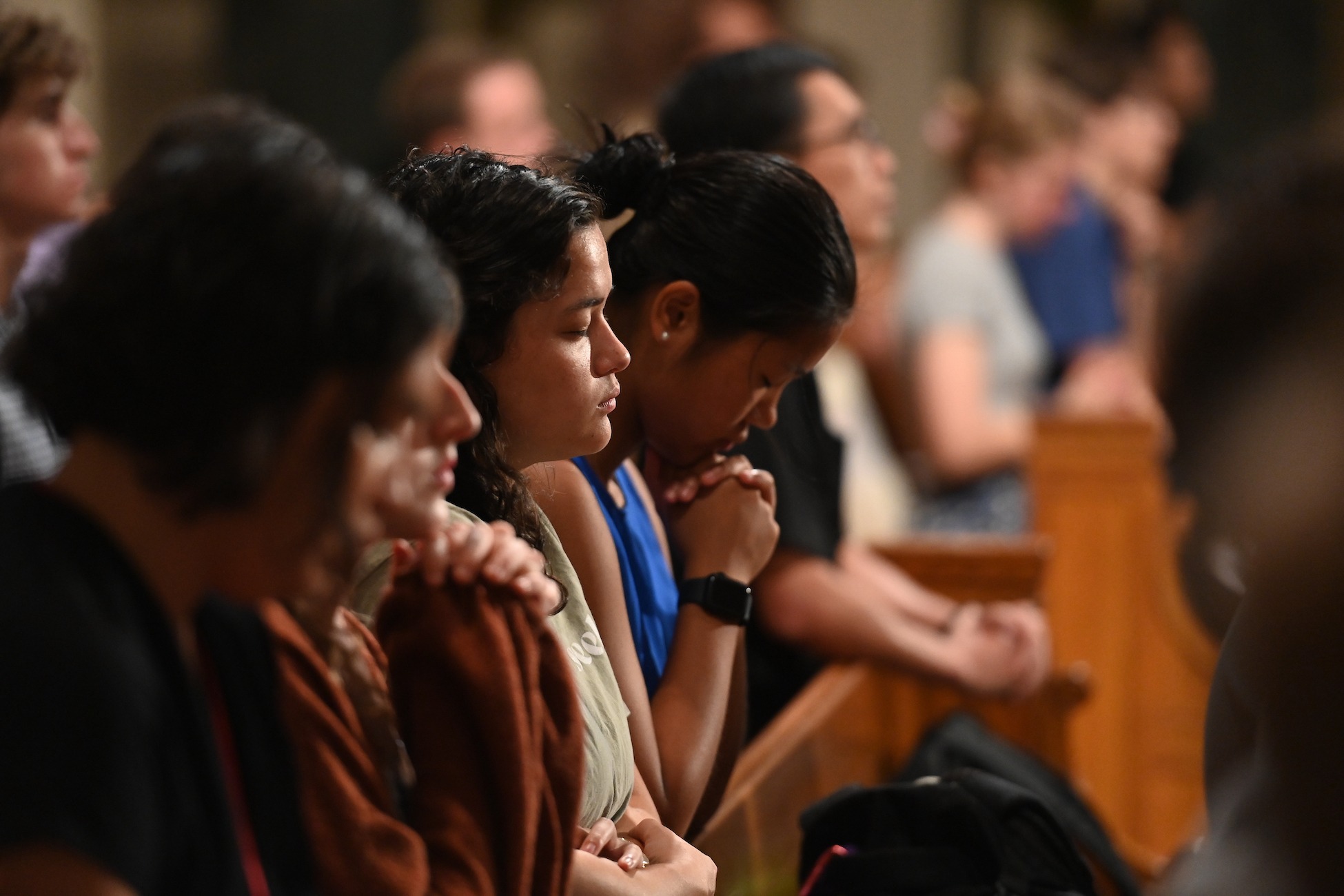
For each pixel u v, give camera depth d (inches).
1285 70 882.8
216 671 104.6
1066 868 189.2
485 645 118.4
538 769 119.3
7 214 217.8
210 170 93.1
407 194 150.2
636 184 179.8
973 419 396.8
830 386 448.5
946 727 260.1
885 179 256.1
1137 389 441.4
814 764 238.1
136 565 94.6
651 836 155.7
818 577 250.7
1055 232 450.3
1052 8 879.1
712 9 449.4
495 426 148.2
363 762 113.3
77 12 705.0
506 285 145.5
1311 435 77.4
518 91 401.1
